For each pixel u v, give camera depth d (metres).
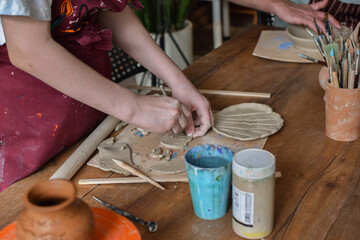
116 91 1.02
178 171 1.03
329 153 1.09
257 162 0.77
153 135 1.21
